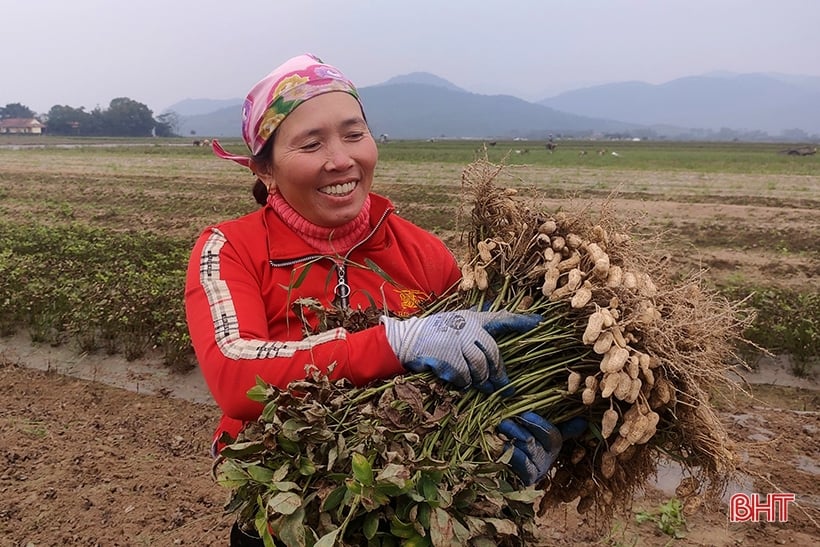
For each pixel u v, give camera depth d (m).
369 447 1.69
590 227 2.26
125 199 21.03
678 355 1.92
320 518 1.65
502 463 1.76
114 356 7.22
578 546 4.02
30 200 20.59
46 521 4.36
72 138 150.75
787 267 11.47
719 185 25.95
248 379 1.85
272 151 2.16
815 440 5.50
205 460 5.21
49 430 5.59
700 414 2.00
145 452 5.30
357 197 2.19
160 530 4.29
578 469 2.16
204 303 2.04
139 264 10.94
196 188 24.69
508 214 2.30
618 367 1.82
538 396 1.95
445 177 28.83
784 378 6.74
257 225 2.25
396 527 1.61
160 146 82.50
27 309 7.82
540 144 110.69
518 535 1.94
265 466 1.72
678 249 12.54
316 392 1.77
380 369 1.86
